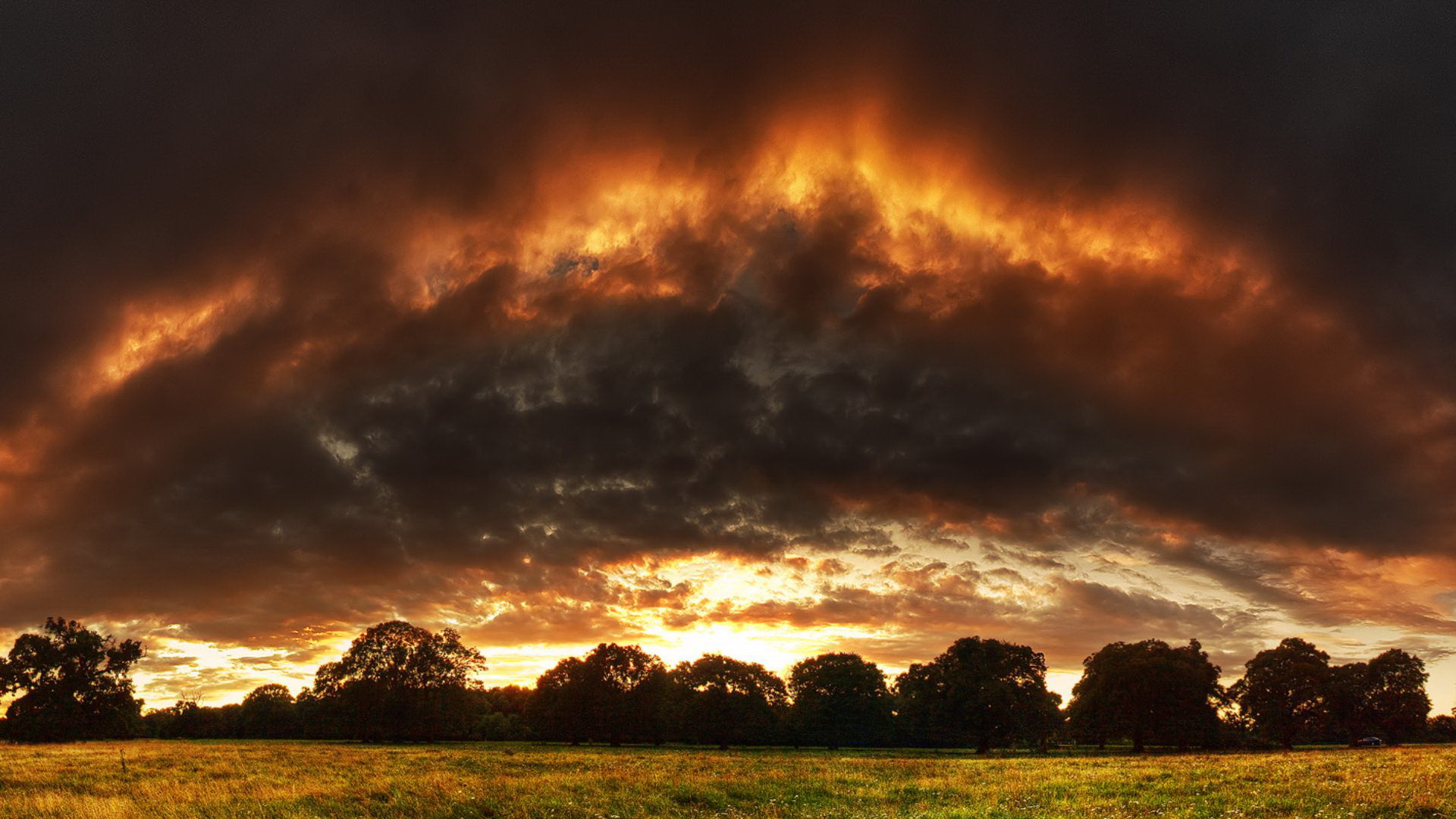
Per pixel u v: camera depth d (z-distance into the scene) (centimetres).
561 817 1948
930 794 2425
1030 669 8062
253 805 2036
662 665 10175
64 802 2081
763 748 9375
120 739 8450
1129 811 1947
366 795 2230
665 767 3381
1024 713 7644
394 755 4422
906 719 8481
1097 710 7512
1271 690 7588
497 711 13225
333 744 8100
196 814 1917
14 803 2045
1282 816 1777
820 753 7469
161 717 11894
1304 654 7762
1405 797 1920
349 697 8812
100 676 8412
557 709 9694
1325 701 7400
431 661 9150
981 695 7650
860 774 2991
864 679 9838
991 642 8219
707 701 9450
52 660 8269
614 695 9794
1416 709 7169
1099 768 3216
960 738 8162
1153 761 3669
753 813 2061
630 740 10325
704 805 2211
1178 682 7156
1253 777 2519
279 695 12062
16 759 3819
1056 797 2269
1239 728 7738
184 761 3716
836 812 2062
